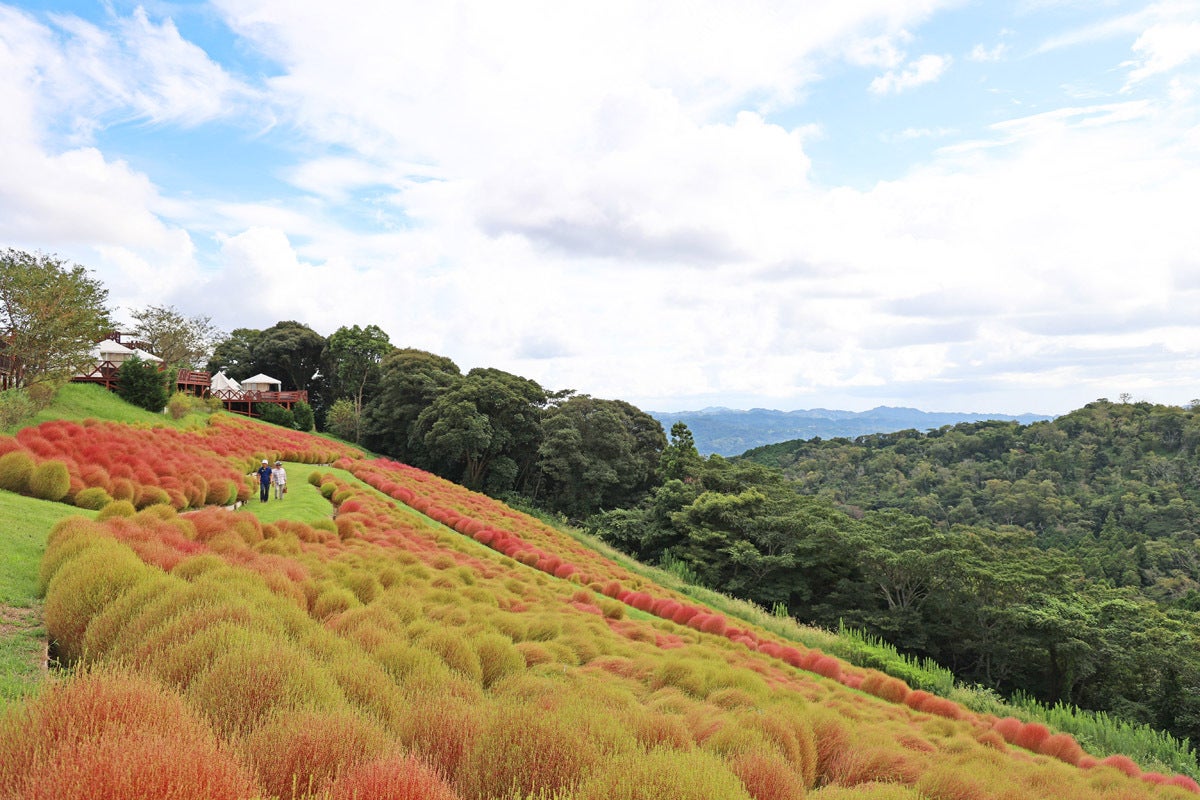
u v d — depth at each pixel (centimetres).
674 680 1427
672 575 4559
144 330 7369
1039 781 1445
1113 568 7381
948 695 2811
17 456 1795
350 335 8019
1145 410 12681
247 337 9331
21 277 3497
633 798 595
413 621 1351
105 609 888
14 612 978
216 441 3875
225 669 682
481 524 3675
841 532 4416
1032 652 3625
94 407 4209
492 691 1075
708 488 5722
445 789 555
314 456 4744
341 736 592
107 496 1931
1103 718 2877
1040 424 13125
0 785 449
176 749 470
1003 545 4788
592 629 1842
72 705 513
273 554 1595
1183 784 1923
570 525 6353
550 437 7075
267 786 552
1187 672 3161
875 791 905
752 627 3206
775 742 1031
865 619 4116
